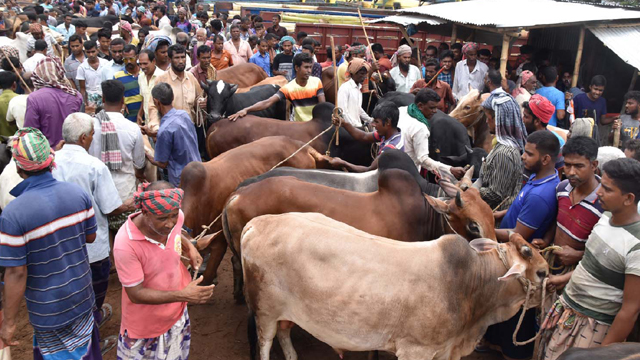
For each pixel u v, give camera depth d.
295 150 5.89
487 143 7.14
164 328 3.33
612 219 3.09
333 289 3.45
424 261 3.46
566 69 10.85
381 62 10.58
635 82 10.37
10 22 13.11
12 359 4.62
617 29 9.33
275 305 3.79
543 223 3.94
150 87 7.62
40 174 3.38
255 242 3.76
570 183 3.59
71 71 9.80
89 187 4.25
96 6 20.42
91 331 3.71
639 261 2.90
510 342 4.43
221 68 11.54
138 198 2.99
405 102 7.65
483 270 3.62
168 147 5.54
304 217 3.79
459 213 4.04
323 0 18.52
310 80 7.62
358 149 6.86
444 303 3.41
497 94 4.75
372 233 4.29
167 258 3.26
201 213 5.13
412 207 4.35
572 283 3.33
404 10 11.18
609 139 8.13
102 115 5.06
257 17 13.66
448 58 10.08
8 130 7.01
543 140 3.87
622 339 3.03
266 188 4.48
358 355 4.73
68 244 3.44
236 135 6.83
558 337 3.44
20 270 3.26
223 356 4.71
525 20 9.03
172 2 21.17
